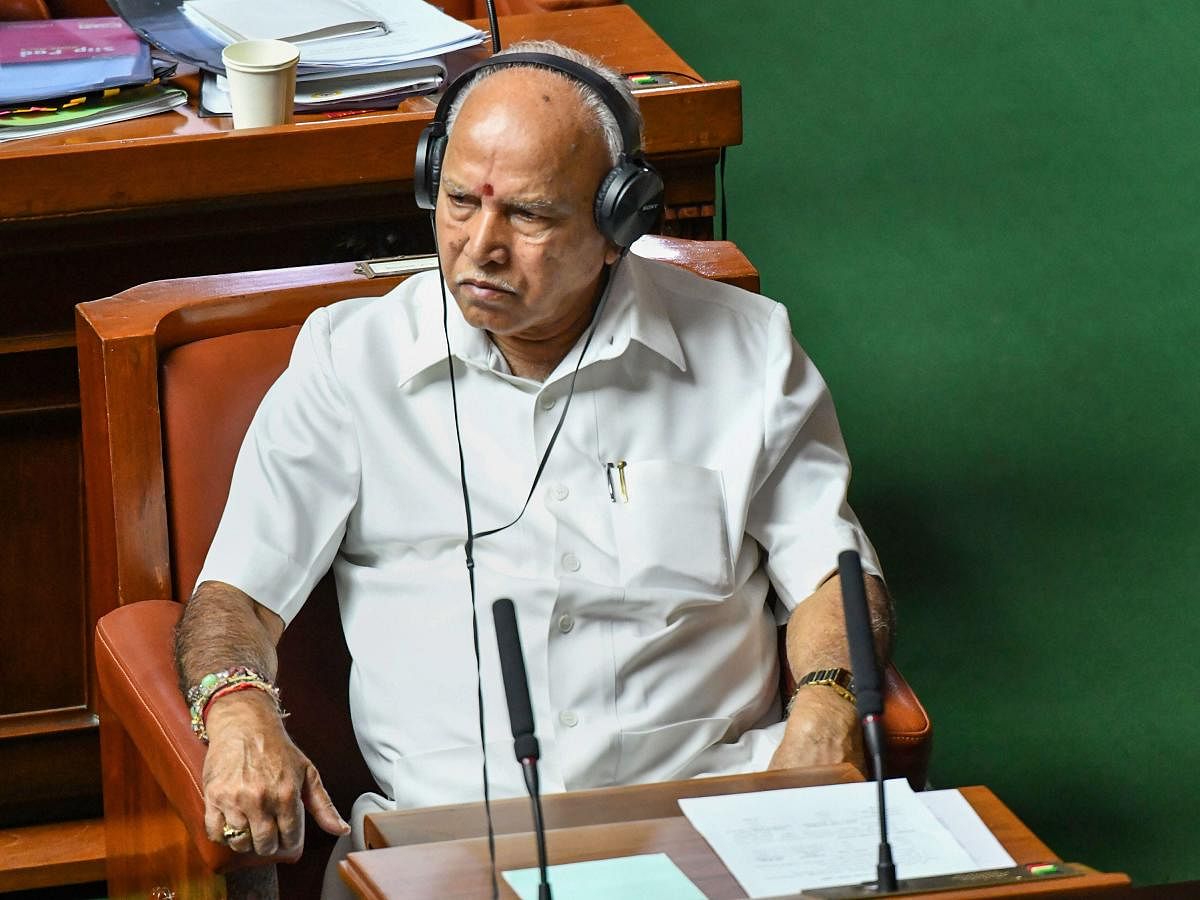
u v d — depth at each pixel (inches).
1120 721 460.8
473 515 314.3
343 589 322.3
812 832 233.1
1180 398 597.6
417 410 317.1
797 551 321.7
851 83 835.4
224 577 307.9
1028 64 837.2
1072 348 628.7
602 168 291.4
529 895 217.0
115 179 364.5
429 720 307.4
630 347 318.0
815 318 655.1
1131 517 541.0
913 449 577.9
